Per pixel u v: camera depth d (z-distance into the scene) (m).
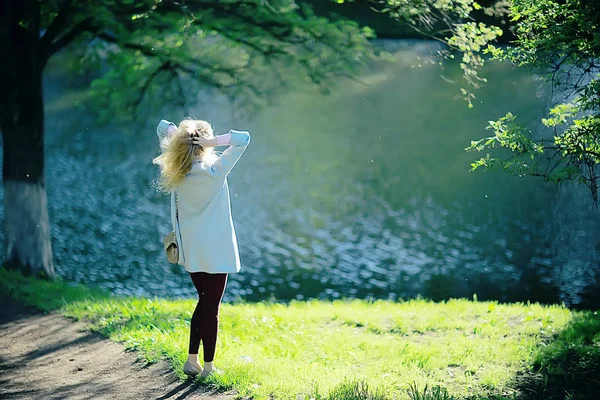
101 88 14.17
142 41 12.87
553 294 15.35
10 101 12.27
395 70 32.88
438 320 9.23
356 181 27.39
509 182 25.47
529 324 8.84
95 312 9.00
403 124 32.50
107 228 20.89
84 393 5.87
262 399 5.43
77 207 23.12
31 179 12.43
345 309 10.35
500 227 21.39
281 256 19.11
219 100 29.02
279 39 12.40
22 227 12.34
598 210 21.62
